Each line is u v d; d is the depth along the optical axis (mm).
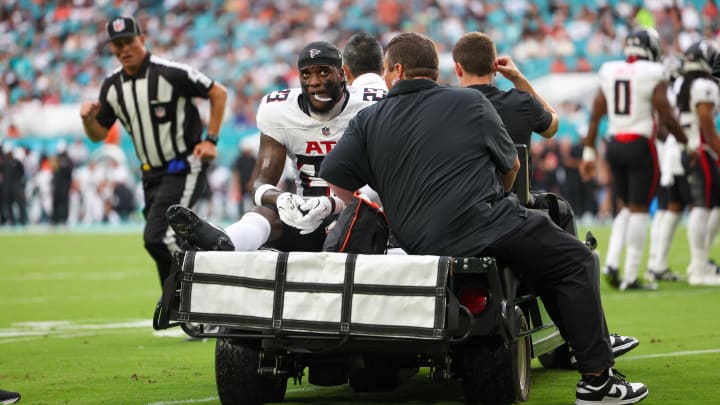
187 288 16359
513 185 18266
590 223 89875
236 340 17141
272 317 15828
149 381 20875
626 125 37281
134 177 102250
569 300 16141
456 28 121125
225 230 17953
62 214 95062
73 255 61594
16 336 28562
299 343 16016
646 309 32500
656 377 20469
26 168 101812
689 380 20062
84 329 30031
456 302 15125
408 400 18281
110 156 100750
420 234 16219
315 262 15711
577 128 92500
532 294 17688
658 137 42906
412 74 17125
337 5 125125
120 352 25250
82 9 131125
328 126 19719
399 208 16484
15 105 115250
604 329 16359
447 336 15102
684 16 114375
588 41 114125
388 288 15305
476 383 16500
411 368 17938
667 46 111250
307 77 19219
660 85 36875
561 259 16062
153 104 27094
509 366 16312
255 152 92125
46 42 127750
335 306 15516
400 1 123562
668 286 39656
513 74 20797
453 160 16344
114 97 27500
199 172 27703
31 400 18906
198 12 128250
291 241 19344
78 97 118625
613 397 16656
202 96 27359
